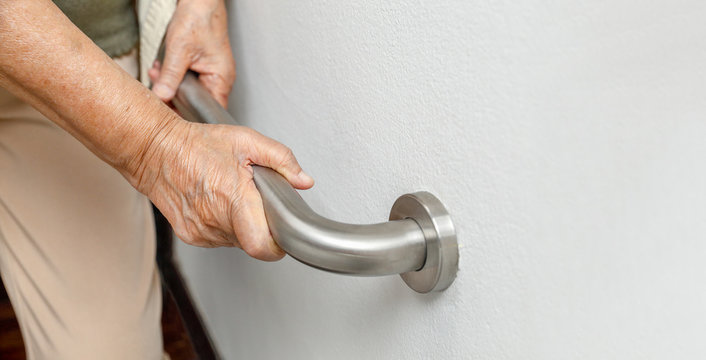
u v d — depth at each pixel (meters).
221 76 0.88
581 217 0.38
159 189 0.61
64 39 0.55
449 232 0.50
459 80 0.47
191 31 0.83
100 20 0.82
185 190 0.59
